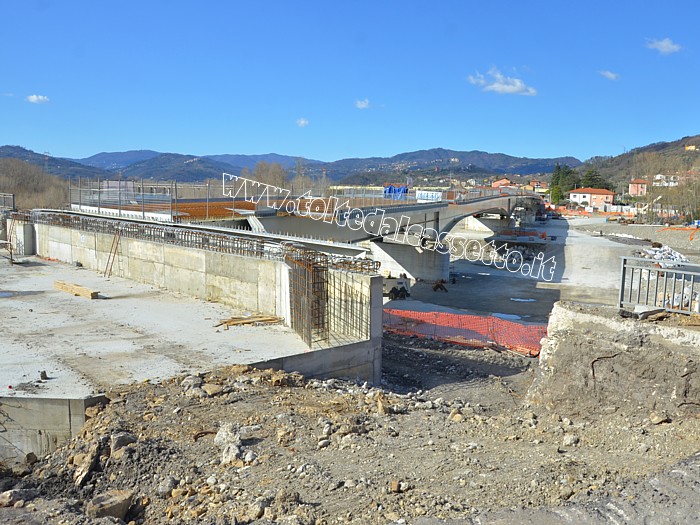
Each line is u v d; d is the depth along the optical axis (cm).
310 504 955
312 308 2275
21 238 4738
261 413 1496
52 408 1588
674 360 1287
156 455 1241
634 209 18325
